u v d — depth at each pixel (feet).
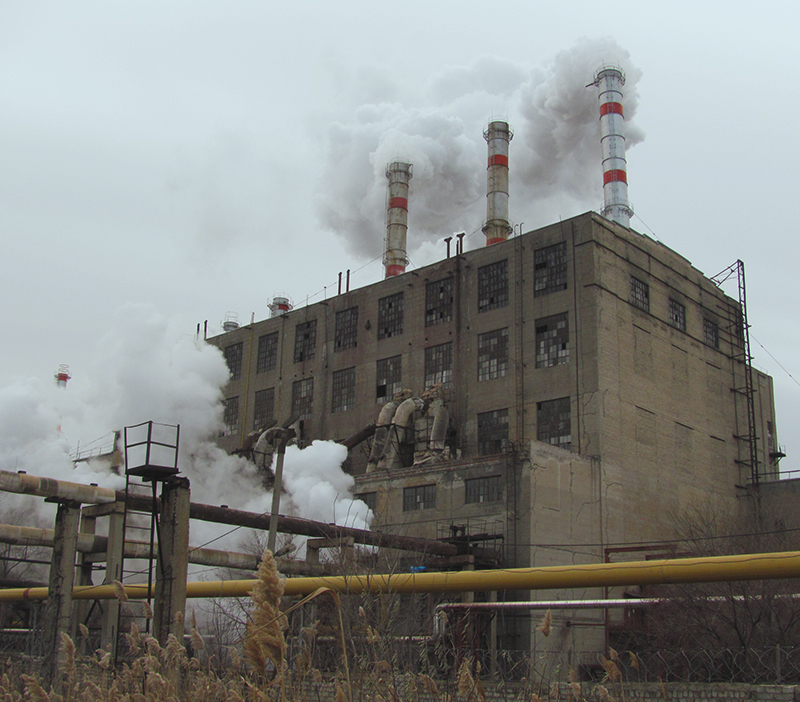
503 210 203.00
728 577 37.55
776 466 193.98
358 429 181.68
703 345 174.81
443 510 136.98
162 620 46.39
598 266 152.87
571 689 25.40
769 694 45.16
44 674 49.11
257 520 97.55
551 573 43.37
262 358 210.18
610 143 205.46
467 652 31.22
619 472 142.82
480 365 163.63
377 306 187.52
